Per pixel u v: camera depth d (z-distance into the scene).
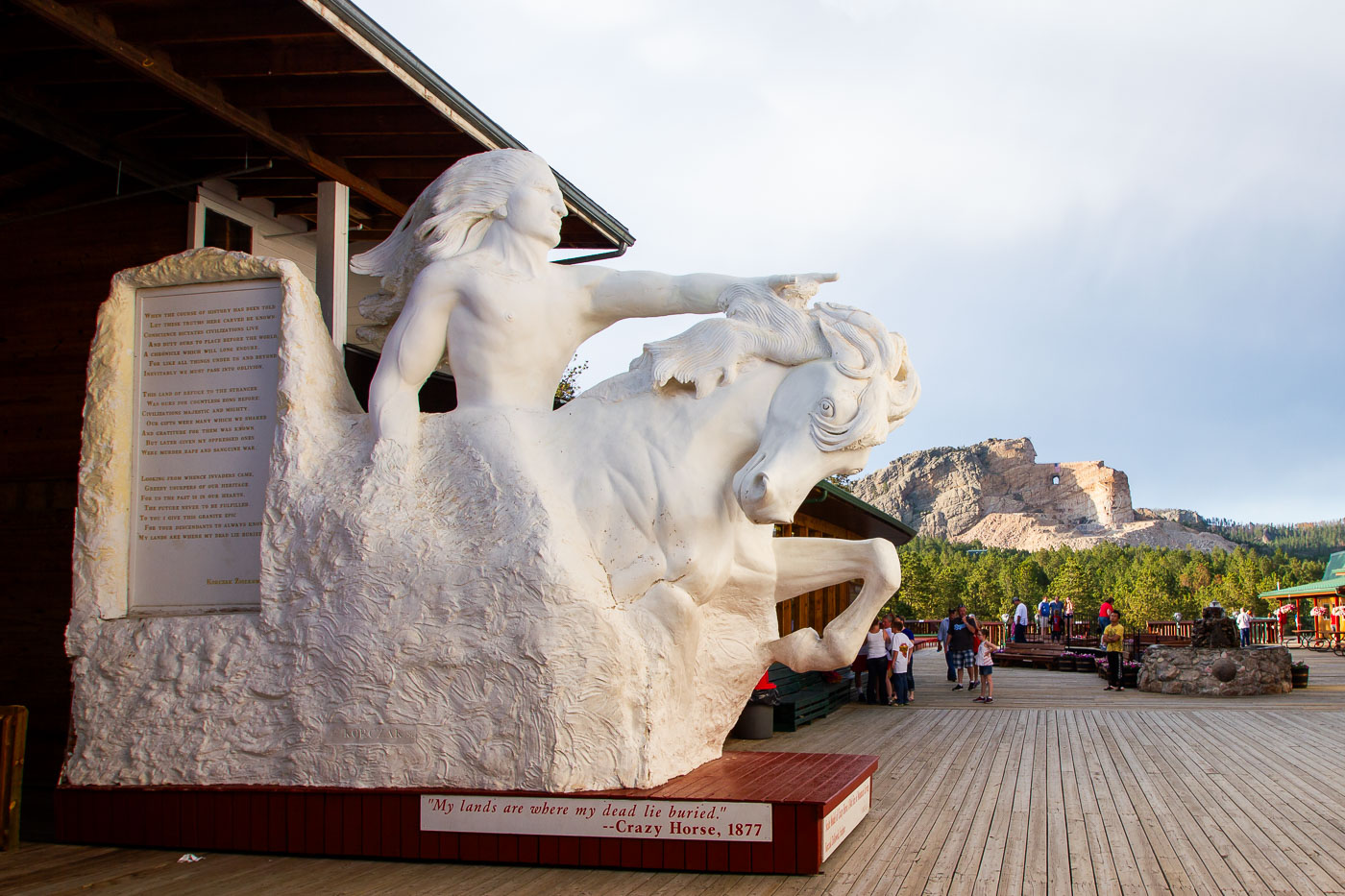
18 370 9.52
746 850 5.03
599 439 5.66
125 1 6.39
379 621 5.36
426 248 6.09
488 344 5.86
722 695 5.96
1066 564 101.94
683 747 5.69
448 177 6.19
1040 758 9.87
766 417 5.51
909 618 90.94
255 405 6.22
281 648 5.58
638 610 5.37
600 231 11.16
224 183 9.69
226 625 5.76
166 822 5.61
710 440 5.54
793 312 5.65
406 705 5.28
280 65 6.97
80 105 8.12
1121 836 6.18
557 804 5.09
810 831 5.01
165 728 5.73
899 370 5.58
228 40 6.64
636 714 5.24
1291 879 5.23
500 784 5.15
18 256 9.70
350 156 8.58
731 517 5.59
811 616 17.83
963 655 19.08
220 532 6.14
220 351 6.33
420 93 7.32
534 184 6.06
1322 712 14.48
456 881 4.88
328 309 8.52
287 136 8.16
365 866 5.17
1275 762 9.57
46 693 9.05
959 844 5.88
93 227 9.60
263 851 5.44
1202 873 5.32
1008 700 16.94
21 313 9.59
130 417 6.38
